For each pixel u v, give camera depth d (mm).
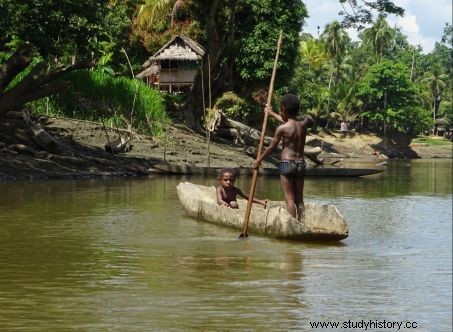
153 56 51000
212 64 43750
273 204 14508
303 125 12883
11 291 7949
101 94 36344
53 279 8617
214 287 8250
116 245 11266
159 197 19188
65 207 16484
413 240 12703
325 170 32406
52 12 24469
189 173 29188
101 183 23625
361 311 7375
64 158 26812
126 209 16250
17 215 14891
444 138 106438
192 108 43812
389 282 8812
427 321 7074
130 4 50531
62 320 6766
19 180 23672
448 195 23672
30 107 34219
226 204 14844
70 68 25672
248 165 35969
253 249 11133
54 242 11508
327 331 6652
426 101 107812
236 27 47594
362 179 32000
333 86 97625
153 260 9984
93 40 28234
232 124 44219
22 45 24062
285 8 47531
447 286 8586
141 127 37219
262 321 6867
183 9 45281
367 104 92438
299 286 8414
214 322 6789
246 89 50250
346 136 87125
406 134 93062
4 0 23516
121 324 6656
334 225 12180
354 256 10734
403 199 21906
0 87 24125
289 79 49781
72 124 33969
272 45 47156
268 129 52656
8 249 10789
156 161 30672
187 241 11820
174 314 7031
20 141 27062
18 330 6441
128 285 8289
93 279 8617
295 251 11055
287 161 12719
